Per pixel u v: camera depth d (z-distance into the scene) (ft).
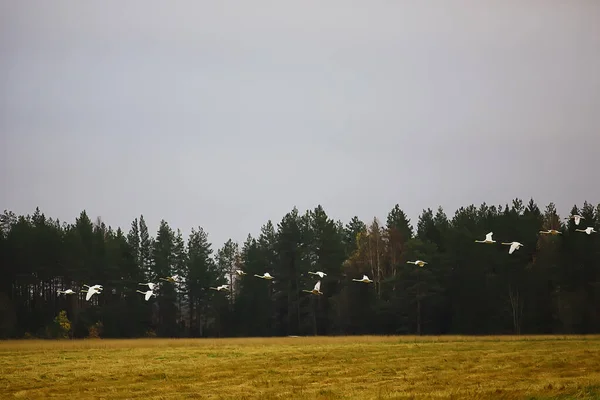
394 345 342.85
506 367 245.45
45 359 283.38
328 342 385.09
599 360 259.60
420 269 497.05
